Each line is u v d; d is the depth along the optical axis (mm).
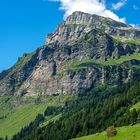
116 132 152125
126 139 140750
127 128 156875
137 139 136625
